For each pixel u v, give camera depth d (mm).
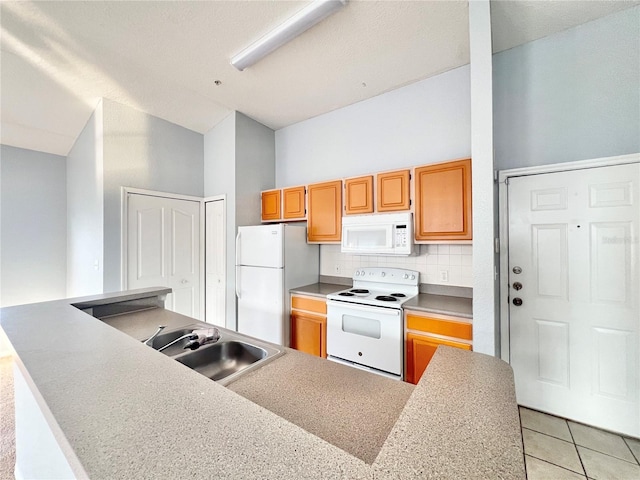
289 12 1892
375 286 2801
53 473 974
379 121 2887
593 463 1616
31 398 1265
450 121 2492
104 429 525
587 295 1931
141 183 3055
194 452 467
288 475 422
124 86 2699
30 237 3568
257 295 2979
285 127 3660
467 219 2145
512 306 2168
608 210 1864
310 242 3043
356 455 610
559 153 2027
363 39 2123
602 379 1891
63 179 3832
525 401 2133
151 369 785
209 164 3602
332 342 2510
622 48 1843
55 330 1127
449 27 1992
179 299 3379
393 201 2482
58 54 2271
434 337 2049
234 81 2674
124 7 1873
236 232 3246
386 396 863
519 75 2162
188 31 2072
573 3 1790
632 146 1818
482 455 483
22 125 3104
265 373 1016
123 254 2883
